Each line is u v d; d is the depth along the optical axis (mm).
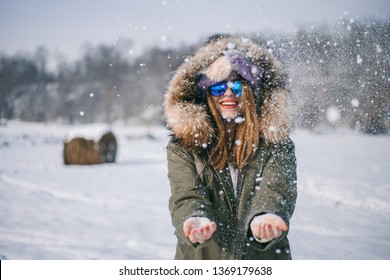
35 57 77875
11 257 3754
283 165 1939
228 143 2029
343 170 6852
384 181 6695
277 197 1838
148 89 66125
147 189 9766
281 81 2051
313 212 5055
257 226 1660
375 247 4219
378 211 5516
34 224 5781
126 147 25172
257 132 1982
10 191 9070
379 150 7711
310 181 4898
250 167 1976
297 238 4223
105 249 4520
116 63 72250
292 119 2062
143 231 5605
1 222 5805
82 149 15820
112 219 6375
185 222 1678
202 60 2061
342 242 4250
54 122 68625
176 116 1976
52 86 78125
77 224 5930
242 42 2119
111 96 67562
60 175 12367
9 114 69562
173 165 1978
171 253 4453
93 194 8883
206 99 2072
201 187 1942
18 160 17328
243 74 2018
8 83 71812
